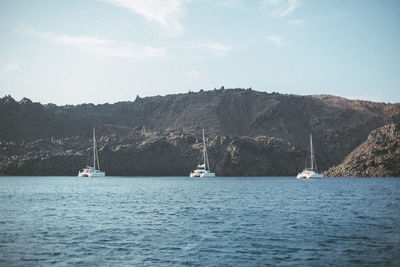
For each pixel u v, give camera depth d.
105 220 58.25
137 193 114.38
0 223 55.28
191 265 34.22
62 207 75.50
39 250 39.03
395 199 93.00
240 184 175.25
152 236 45.72
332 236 45.38
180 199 93.75
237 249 39.41
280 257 36.47
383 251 38.31
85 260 35.59
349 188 137.50
